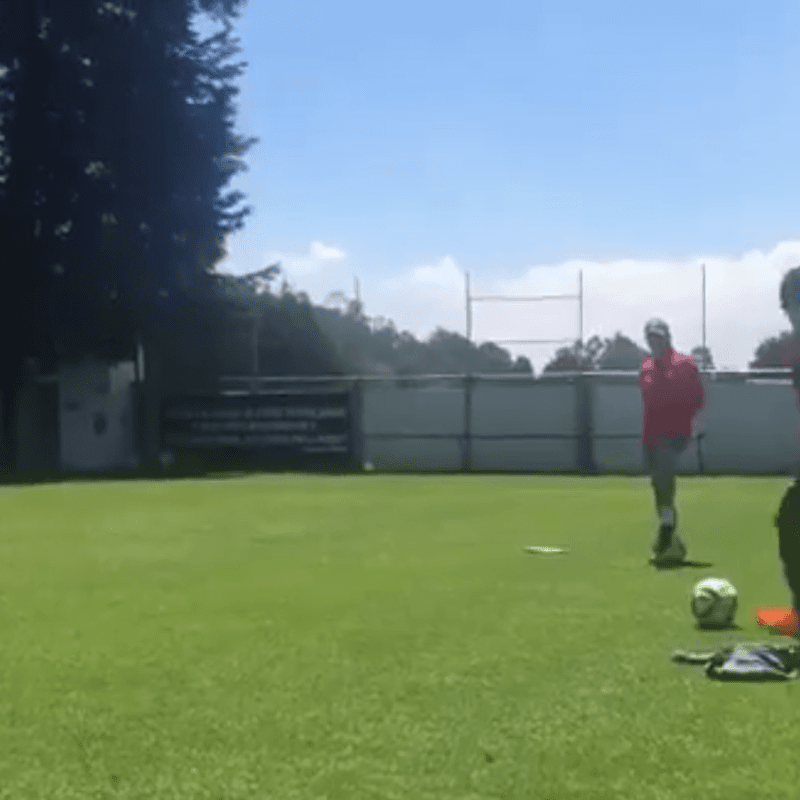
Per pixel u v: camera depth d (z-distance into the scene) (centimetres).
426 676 617
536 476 2912
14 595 948
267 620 806
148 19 3678
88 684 612
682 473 3055
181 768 456
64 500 2130
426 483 2603
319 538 1398
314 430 3353
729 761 453
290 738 498
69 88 3631
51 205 3612
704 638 718
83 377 3659
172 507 1933
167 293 3738
